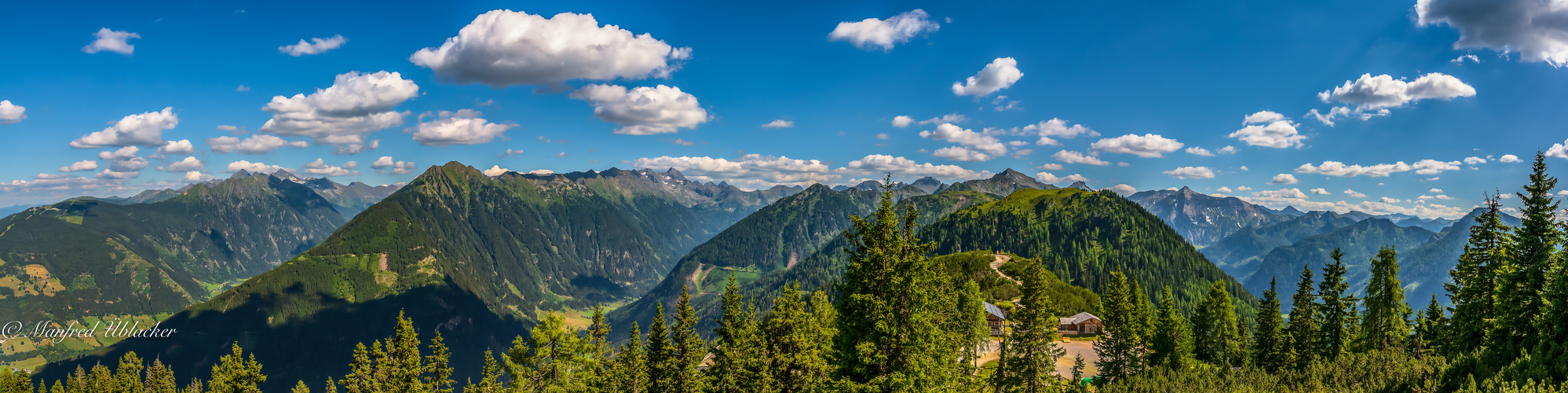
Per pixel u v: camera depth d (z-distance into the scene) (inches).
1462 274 2228.1
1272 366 2962.6
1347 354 2564.0
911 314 1301.7
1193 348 3309.5
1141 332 3112.7
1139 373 2812.5
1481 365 1384.1
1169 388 2242.9
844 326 1381.6
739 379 1881.2
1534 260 1882.4
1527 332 1734.7
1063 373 3720.5
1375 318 2608.3
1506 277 1931.6
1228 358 3442.4
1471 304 2150.6
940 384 1402.6
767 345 1761.8
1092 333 5078.7
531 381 2495.1
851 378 1396.4
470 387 2800.2
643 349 2180.1
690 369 2044.8
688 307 2098.9
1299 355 2832.2
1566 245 1795.0
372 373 2721.5
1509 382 1219.9
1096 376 3186.5
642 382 2075.5
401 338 2773.1
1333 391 1804.9
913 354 1311.5
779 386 1728.6
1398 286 2554.1
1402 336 2571.4
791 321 1684.3
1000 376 2389.3
